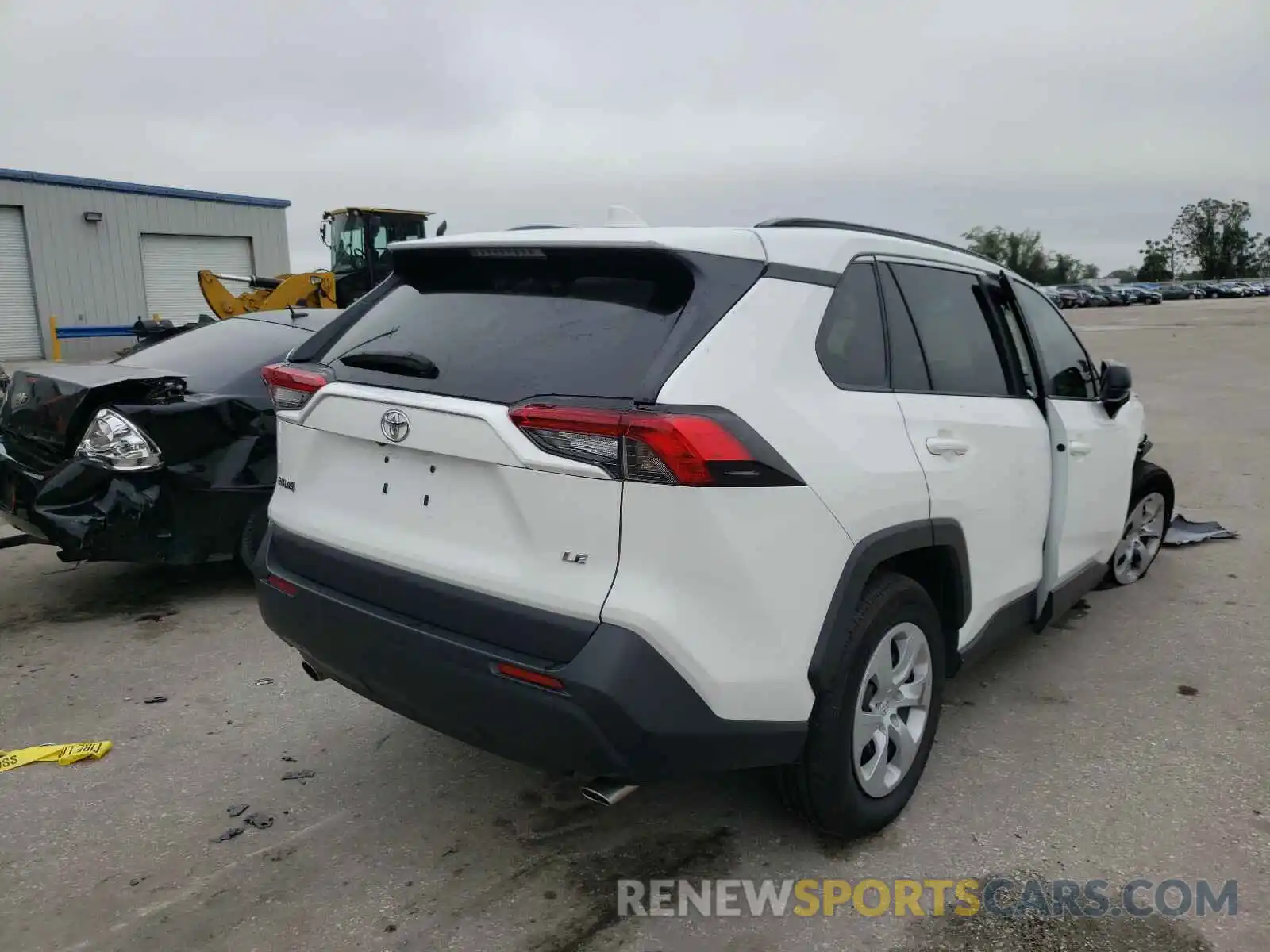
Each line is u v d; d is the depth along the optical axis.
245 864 2.95
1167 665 4.46
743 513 2.38
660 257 2.54
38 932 2.63
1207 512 7.36
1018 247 114.62
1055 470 3.91
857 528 2.71
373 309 3.23
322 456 3.02
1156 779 3.43
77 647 4.76
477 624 2.50
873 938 2.60
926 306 3.36
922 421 3.07
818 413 2.65
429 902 2.76
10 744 3.74
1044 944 2.57
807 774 2.80
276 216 29.05
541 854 3.00
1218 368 19.33
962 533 3.24
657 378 2.35
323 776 3.49
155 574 5.96
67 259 24.64
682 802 3.29
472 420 2.49
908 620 3.02
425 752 3.68
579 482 2.34
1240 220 118.31
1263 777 3.44
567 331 2.61
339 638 2.82
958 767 3.52
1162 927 2.63
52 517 4.68
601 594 2.33
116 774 3.50
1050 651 4.65
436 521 2.64
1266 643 4.72
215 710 4.05
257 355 5.42
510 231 2.97
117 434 4.73
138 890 2.81
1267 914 2.68
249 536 5.15
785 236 2.77
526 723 2.41
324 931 2.63
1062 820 3.17
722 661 2.41
